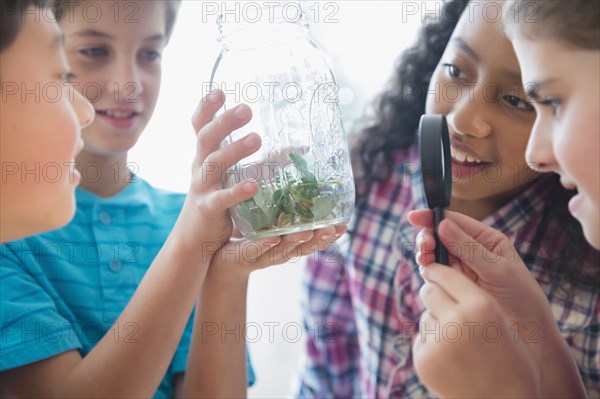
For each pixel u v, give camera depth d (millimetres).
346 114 1749
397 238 1247
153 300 879
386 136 1326
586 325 1075
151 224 1105
